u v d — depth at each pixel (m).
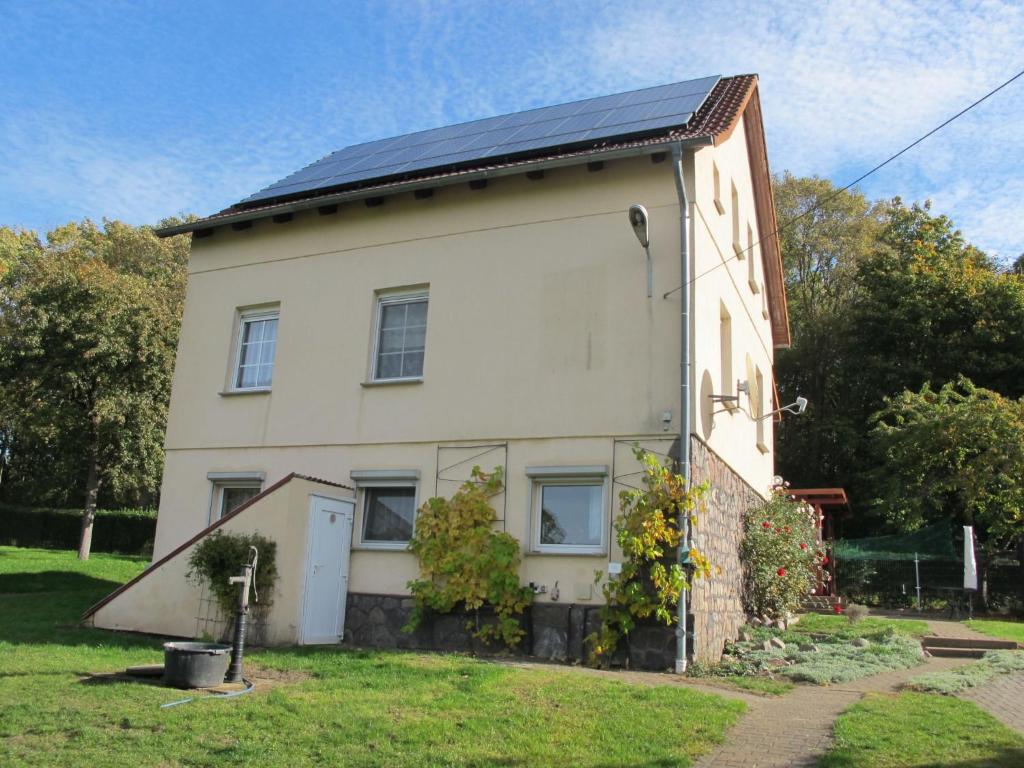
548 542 11.02
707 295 11.84
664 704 7.41
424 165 13.34
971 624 15.21
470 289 12.34
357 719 6.64
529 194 12.23
